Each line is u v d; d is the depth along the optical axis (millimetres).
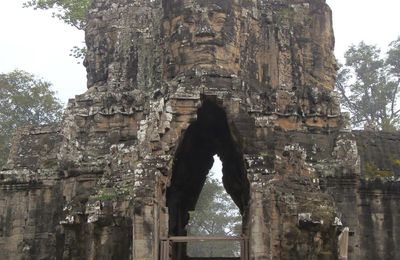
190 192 25031
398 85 48688
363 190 22719
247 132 18875
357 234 21672
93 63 25344
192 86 19312
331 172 21812
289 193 18453
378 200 22766
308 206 18250
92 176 21719
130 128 22672
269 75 23531
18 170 23828
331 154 22344
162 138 18844
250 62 22703
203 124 22172
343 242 18641
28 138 25078
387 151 24109
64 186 22344
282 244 18047
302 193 18688
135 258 17531
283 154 19422
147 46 23984
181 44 20953
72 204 19672
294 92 23297
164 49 22297
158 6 24500
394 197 22781
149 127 19078
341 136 22547
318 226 17875
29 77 40750
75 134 22891
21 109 39938
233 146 21484
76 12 35188
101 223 18422
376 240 22344
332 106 23203
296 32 24469
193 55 20656
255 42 23156
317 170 21719
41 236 22969
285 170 19188
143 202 17859
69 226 19281
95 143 22625
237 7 21953
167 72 21609
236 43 21531
